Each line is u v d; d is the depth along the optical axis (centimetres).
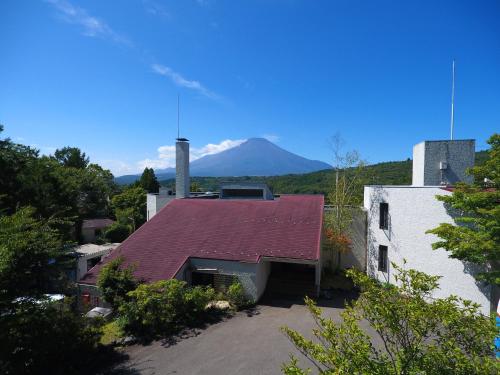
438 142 1758
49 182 2012
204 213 1892
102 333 1024
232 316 1255
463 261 1259
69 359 891
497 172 1019
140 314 1112
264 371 844
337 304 1389
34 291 829
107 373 865
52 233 914
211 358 924
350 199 1912
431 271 1374
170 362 911
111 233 3431
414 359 373
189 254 1512
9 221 823
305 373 402
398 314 388
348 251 1873
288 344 993
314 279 1681
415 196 1452
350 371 375
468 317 376
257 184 2606
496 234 976
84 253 2281
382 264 1639
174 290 1179
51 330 860
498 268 1127
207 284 1527
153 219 1903
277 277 1703
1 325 745
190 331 1118
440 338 385
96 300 1404
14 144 1886
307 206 1822
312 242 1483
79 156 5047
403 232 1504
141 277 1388
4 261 709
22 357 785
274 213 1780
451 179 1733
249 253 1460
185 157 2475
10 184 1731
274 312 1295
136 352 981
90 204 3738
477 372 338
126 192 4338
